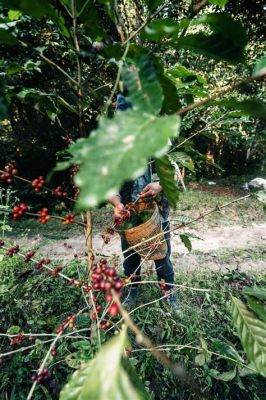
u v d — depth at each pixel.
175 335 2.25
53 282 2.87
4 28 0.83
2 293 2.70
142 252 1.79
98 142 0.40
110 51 0.75
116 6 0.80
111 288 0.61
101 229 5.06
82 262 3.18
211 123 1.29
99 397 0.38
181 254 3.91
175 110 0.83
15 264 3.20
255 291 1.00
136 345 2.06
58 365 1.96
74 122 5.14
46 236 1.35
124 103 1.89
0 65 1.09
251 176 8.65
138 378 0.76
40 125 5.89
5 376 1.97
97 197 0.33
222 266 3.60
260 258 3.87
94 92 1.03
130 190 2.24
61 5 0.79
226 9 6.04
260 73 0.59
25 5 0.67
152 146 0.37
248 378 1.95
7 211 1.41
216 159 8.76
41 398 1.89
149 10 0.72
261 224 5.32
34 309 2.53
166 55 4.01
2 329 2.41
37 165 6.14
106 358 0.41
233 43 0.69
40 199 5.89
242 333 0.94
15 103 5.40
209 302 2.63
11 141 5.95
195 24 0.70
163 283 1.37
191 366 1.92
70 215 1.13
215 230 4.99
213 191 7.34
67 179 6.05
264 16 6.04
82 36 0.89
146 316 2.31
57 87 3.94
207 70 6.69
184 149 1.43
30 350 2.09
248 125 7.01
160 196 2.03
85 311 2.32
